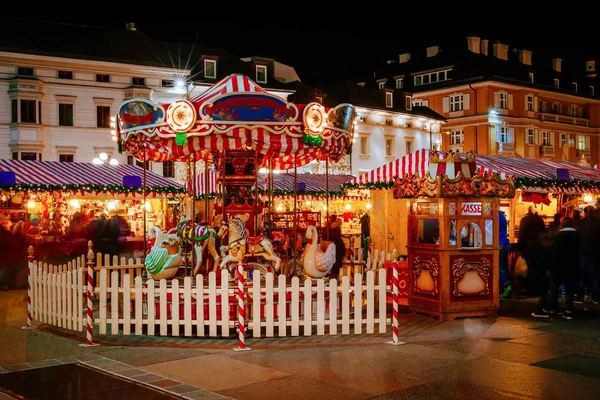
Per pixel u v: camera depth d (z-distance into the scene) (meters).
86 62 40.25
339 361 8.10
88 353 8.62
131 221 28.45
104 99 41.09
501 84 57.47
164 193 23.77
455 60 59.91
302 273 11.62
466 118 57.38
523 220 14.66
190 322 9.50
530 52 64.50
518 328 10.34
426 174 11.27
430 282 11.46
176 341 9.29
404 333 9.88
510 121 58.47
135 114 10.70
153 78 42.44
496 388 6.89
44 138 39.47
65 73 40.25
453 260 11.20
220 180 12.29
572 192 18.38
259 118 10.11
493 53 62.19
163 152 13.01
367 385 7.03
